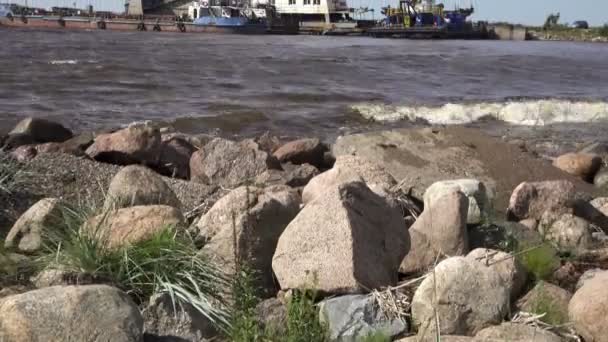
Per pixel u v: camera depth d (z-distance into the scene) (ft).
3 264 17.57
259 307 16.05
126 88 84.12
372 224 17.94
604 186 34.94
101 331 12.85
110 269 16.51
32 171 26.35
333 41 260.01
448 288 15.88
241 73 109.09
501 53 209.97
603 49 281.54
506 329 14.88
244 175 31.22
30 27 326.65
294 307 15.02
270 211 18.67
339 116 68.49
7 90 77.82
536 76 130.41
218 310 15.74
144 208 18.99
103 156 33.06
